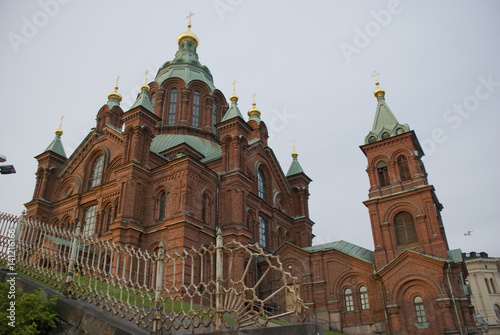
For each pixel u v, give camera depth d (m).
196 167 35.81
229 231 35.50
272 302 37.88
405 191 37.56
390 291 33.88
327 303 36.62
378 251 36.75
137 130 37.03
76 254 15.45
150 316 12.59
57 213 42.62
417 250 35.34
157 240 33.47
